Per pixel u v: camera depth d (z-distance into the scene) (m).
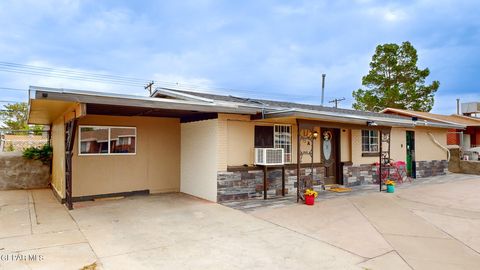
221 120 7.75
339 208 7.05
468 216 6.44
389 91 22.50
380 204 7.50
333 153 10.30
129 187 8.45
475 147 17.77
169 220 6.02
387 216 6.42
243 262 4.04
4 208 7.00
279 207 7.12
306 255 4.30
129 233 5.19
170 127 9.19
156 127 8.95
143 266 3.86
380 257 4.27
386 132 9.96
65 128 7.55
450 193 8.95
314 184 9.44
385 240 4.97
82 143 7.79
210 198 7.86
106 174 8.10
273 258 4.18
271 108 7.93
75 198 7.65
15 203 7.59
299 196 7.76
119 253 4.29
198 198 8.20
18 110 27.67
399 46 23.73
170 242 4.77
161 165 8.99
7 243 4.61
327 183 10.07
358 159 10.77
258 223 5.84
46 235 5.02
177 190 9.23
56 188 8.81
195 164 8.55
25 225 5.58
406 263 4.09
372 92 24.42
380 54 24.23
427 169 13.13
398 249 4.59
